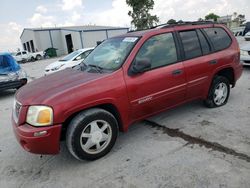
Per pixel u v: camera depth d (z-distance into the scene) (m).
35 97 3.17
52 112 2.99
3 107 7.30
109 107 3.54
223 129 4.04
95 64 4.05
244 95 5.77
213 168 3.01
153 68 3.83
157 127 4.36
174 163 3.20
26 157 3.78
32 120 3.04
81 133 3.20
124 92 3.50
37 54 35.88
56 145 3.08
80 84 3.27
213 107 5.00
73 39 42.16
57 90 3.22
